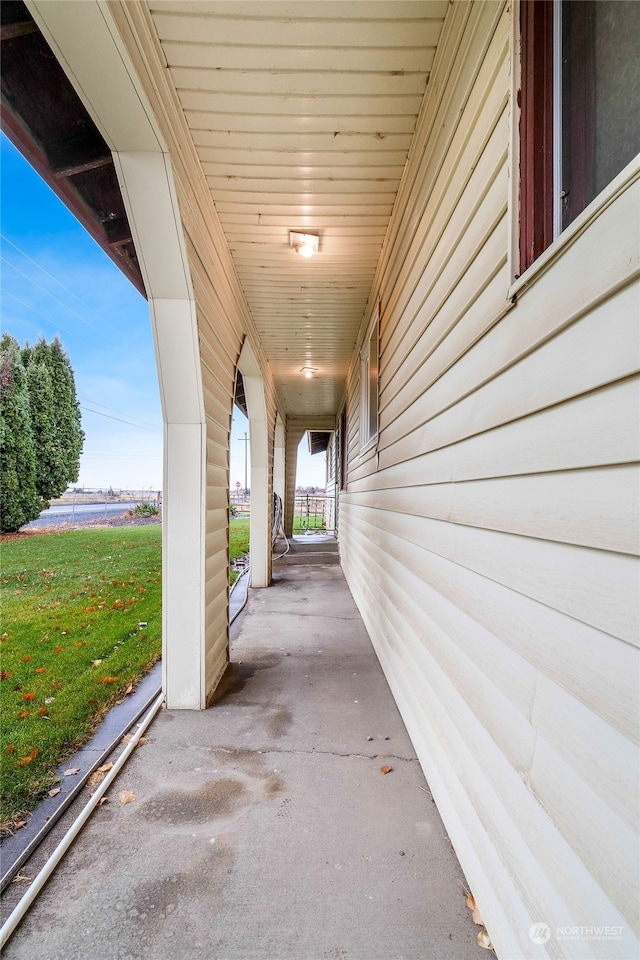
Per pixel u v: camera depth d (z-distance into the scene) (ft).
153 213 5.99
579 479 2.46
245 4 4.51
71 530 38.91
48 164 5.61
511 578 3.31
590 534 2.35
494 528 3.64
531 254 3.11
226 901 4.02
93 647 11.17
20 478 32.32
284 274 11.03
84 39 3.99
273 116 6.06
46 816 5.10
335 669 9.79
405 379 7.57
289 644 11.52
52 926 3.80
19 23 4.33
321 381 22.68
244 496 85.66
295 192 7.82
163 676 7.89
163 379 7.59
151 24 4.71
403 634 7.53
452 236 4.97
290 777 5.89
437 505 5.41
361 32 4.87
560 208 2.94
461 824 4.35
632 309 2.05
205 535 8.04
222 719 7.50
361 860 4.49
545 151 3.03
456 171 4.83
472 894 4.02
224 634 9.83
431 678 5.60
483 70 4.06
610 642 2.18
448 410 5.01
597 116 2.65
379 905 3.97
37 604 15.61
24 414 32.45
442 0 4.54
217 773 5.97
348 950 3.57
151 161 5.53
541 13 3.03
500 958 3.37
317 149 6.75
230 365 10.41
